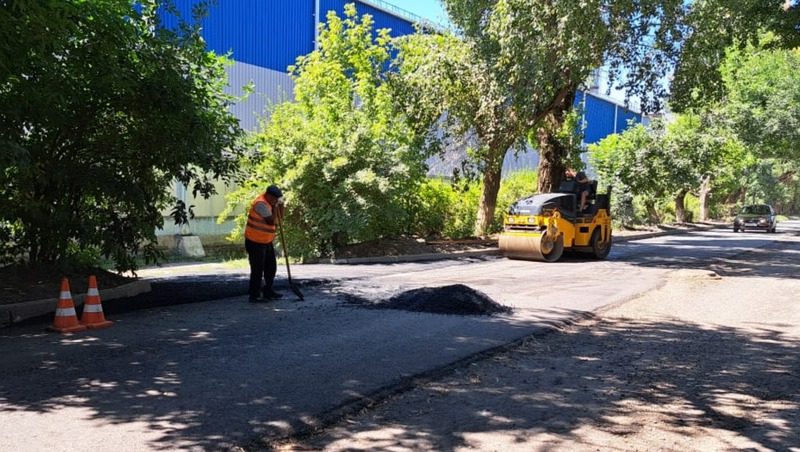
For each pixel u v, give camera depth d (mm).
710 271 13758
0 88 7883
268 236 8930
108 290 9086
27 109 8094
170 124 8852
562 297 10125
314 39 26219
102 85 8234
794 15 15328
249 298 9102
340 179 15703
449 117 19688
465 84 18250
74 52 7945
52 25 6887
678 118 35406
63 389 5008
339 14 27109
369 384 5211
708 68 16500
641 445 4141
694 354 6582
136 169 9648
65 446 3914
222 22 22281
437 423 4457
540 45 15180
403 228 18953
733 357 6469
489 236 20781
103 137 9172
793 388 5438
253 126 23797
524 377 5625
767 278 13070
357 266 14422
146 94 8445
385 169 16016
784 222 56594
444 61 18203
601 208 17281
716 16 15383
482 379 5531
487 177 20875
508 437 4223
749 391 5344
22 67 7684
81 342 6547
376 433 4258
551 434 4293
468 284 11586
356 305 8859
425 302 8664
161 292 9688
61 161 8898
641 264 15859
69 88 8078
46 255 9414
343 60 20797
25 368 5582
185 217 10273
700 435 4344
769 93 32250
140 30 8930
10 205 8625
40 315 7902
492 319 8078
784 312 9133
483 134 19219
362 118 17062
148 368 5602
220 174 9945
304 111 18266
